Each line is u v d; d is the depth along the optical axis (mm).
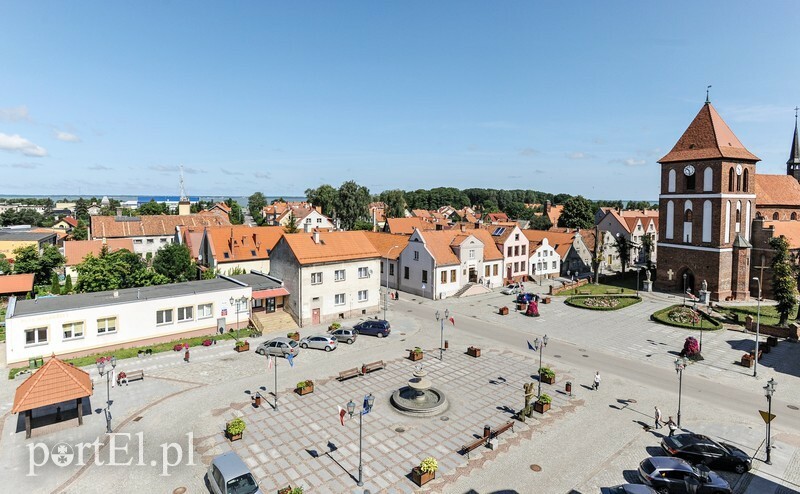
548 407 32594
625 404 33969
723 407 33719
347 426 30234
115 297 45812
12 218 193750
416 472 24422
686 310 58562
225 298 49906
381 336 49656
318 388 36125
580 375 39500
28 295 62719
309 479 24688
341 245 57531
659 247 74562
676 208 71750
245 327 51531
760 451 28141
